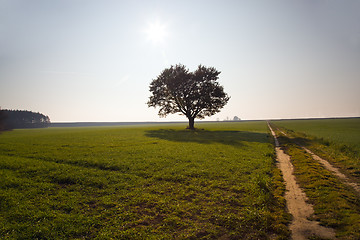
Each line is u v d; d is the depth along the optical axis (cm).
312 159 2072
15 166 1858
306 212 966
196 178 1541
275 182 1395
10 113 18212
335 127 7869
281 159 2188
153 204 1107
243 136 4762
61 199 1180
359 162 1805
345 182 1356
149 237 807
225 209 1034
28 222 926
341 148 2498
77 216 979
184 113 7300
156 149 2825
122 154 2456
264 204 1047
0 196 1189
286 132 5956
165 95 7112
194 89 6838
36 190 1311
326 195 1109
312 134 4812
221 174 1623
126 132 6406
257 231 834
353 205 991
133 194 1245
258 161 2025
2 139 4475
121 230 865
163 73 7175
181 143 3481
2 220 939
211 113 7188
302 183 1367
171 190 1319
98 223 919
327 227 827
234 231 842
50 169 1788
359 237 729
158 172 1692
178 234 829
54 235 832
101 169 1836
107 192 1290
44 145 3319
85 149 2847
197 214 995
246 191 1267
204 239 796
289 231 809
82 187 1384
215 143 3453
